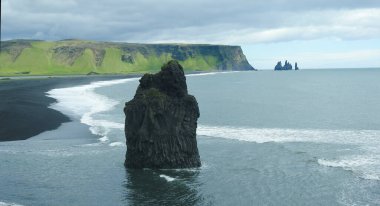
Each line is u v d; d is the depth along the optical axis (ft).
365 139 221.66
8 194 138.00
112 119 293.23
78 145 207.72
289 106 381.19
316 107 371.97
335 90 580.30
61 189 143.13
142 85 176.24
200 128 259.39
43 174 159.74
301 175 157.89
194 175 158.40
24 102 380.37
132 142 166.71
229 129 255.50
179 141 165.99
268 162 175.94
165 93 170.81
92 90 595.06
